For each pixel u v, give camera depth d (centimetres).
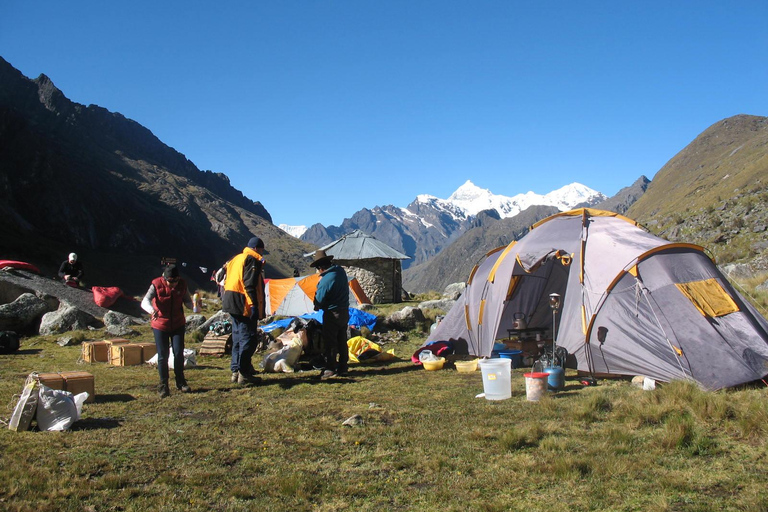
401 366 1125
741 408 626
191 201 17650
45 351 1359
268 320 1748
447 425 651
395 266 3288
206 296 3122
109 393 853
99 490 459
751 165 14488
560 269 1230
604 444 552
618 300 957
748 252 3778
